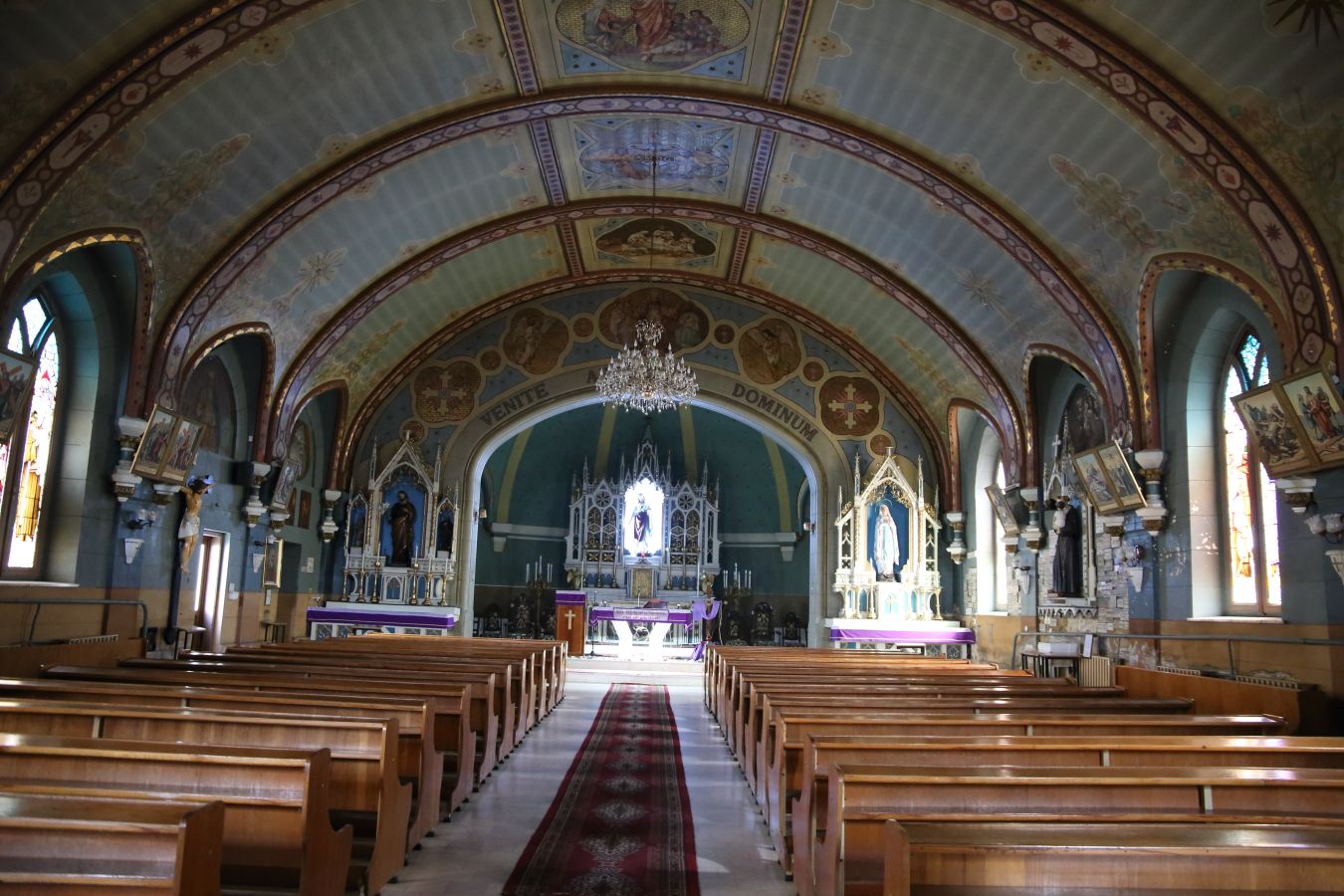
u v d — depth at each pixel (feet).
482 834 25.98
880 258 65.36
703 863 24.11
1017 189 49.52
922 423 80.33
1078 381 59.57
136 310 48.62
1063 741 21.09
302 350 65.62
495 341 81.30
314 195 52.13
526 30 46.01
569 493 107.55
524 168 61.16
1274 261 38.45
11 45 33.63
